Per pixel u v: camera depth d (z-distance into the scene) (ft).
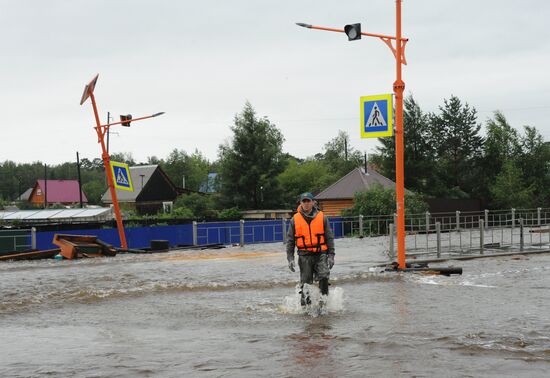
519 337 23.84
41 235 93.30
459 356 21.02
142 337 25.26
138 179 260.21
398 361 20.47
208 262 64.75
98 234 98.84
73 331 26.78
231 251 87.40
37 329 27.35
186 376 19.10
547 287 39.63
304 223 31.99
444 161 214.69
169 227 106.63
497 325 26.40
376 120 48.96
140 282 45.44
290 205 226.79
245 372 19.44
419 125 210.38
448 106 215.92
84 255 78.07
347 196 155.84
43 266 65.26
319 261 32.19
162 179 258.16
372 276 45.70
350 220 125.08
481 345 22.56
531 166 205.77
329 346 22.94
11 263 72.38
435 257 61.72
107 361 21.16
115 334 25.99
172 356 21.76
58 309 33.06
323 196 160.35
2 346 23.73
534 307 31.40
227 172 222.89
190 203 207.31
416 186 208.03
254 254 77.87
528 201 182.19
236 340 24.35
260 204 221.87
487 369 19.24
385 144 211.41
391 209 125.90
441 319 28.12
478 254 63.82
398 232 49.32
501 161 208.44
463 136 213.25
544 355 21.04
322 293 32.32
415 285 41.24
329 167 289.12
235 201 218.79
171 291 39.75
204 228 107.86
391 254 57.93
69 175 540.52
